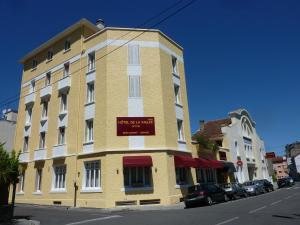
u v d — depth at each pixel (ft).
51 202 87.04
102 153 77.87
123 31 87.66
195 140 99.66
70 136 88.22
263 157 168.14
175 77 93.61
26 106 110.42
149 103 82.53
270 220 39.34
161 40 90.99
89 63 90.38
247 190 102.22
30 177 98.22
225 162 110.93
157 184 76.23
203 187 72.49
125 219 48.19
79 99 88.99
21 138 108.37
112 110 80.33
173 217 47.16
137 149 77.82
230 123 136.46
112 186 74.43
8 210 50.03
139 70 84.94
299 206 56.13
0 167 49.67
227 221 39.58
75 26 96.32
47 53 107.65
